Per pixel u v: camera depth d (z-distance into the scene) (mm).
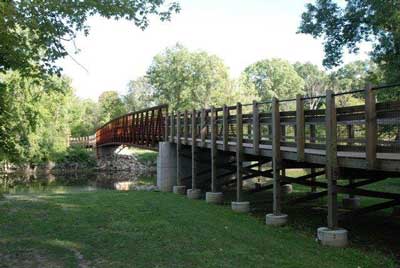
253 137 12539
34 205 14500
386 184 20609
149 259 7953
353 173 9898
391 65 22047
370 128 7738
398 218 12508
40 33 9500
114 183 32469
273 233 10281
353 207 14789
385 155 7723
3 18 8883
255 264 7660
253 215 13062
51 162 48719
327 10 23922
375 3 20172
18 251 8508
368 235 10242
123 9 9977
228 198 17719
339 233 8969
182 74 65062
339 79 79938
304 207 14930
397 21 19750
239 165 13789
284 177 11602
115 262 7762
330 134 8852
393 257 8258
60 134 49969
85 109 83375
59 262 7762
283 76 90312
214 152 16141
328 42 24875
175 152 21844
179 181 20375
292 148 10812
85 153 52438
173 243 9141
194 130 18391
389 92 23406
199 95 64688
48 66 9984
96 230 10383
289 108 75062
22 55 9617
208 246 8914
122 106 77875
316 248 8812
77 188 27984
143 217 12148
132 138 30297
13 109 13195
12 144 10766
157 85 68312
